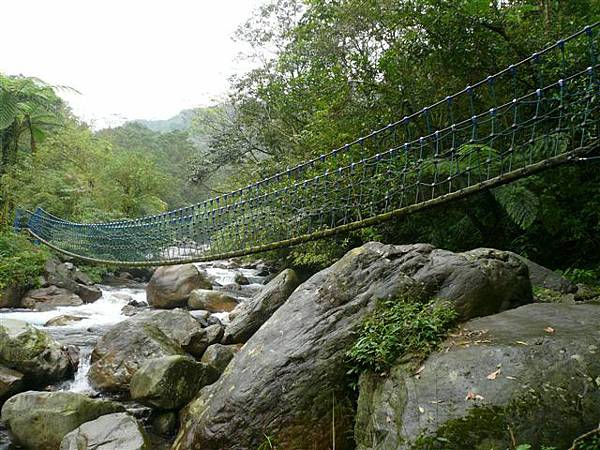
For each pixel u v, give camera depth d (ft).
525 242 23.12
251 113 53.83
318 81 30.83
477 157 13.79
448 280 12.56
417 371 9.96
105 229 38.68
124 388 16.85
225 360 17.94
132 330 18.75
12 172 46.96
